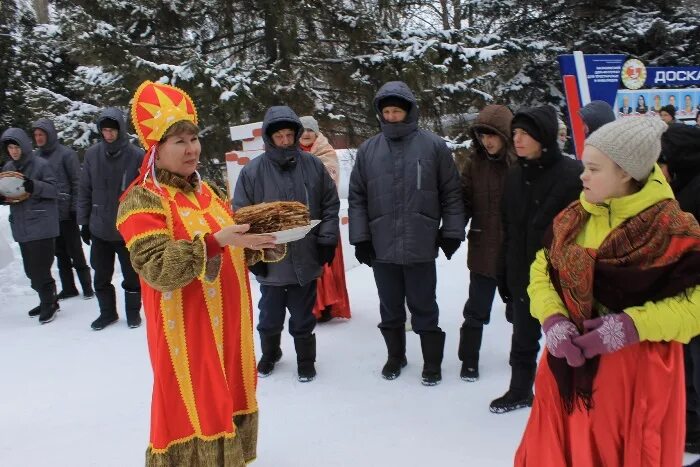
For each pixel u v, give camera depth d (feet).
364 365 13.62
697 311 5.76
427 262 12.10
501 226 11.75
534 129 9.62
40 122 19.83
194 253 6.93
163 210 7.32
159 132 7.35
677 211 5.87
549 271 6.75
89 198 17.12
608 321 5.88
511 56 39.58
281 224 7.79
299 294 12.67
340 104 32.35
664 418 6.15
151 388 12.98
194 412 7.57
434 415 11.07
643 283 5.89
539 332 10.80
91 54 26.50
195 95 26.02
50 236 18.10
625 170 5.86
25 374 14.02
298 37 30.22
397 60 30.35
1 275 23.48
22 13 47.19
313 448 10.07
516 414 10.98
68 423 11.43
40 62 44.42
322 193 12.93
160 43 30.71
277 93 27.91
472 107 34.78
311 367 12.98
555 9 47.78
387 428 10.65
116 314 17.87
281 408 11.60
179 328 7.49
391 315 12.77
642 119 6.00
